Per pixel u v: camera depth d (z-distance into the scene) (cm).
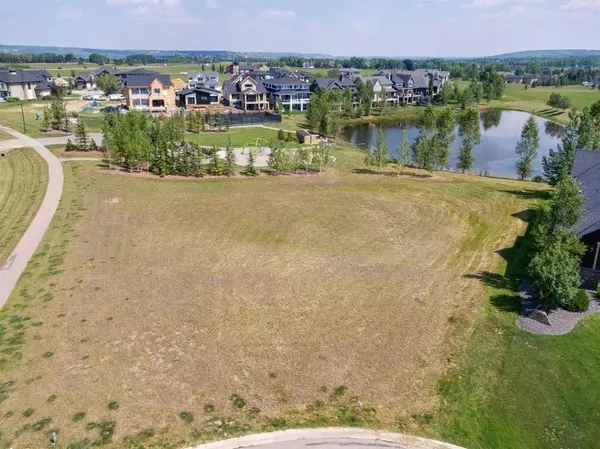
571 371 1823
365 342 1992
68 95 11231
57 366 1786
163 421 1546
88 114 8300
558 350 1942
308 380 1758
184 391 1681
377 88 11462
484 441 1518
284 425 1550
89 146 5447
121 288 2369
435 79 13550
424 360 1888
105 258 2695
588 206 2648
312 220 3388
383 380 1770
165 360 1841
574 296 2192
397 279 2550
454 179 4738
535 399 1688
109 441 1460
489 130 8894
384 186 4334
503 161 6353
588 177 3033
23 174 4394
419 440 1512
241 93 9781
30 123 7044
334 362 1862
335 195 4003
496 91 12900
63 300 2242
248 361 1853
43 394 1644
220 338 1991
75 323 2059
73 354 1858
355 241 3059
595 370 1830
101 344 1923
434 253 2911
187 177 4481
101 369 1777
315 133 7781
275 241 3027
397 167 5262
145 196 3822
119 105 9662
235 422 1555
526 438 1534
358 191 4150
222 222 3309
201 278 2505
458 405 1658
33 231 3055
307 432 1526
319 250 2911
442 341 2008
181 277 2506
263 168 4997
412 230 3275
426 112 5275
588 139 3956
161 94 9394
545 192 4175
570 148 4056
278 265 2689
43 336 1966
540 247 2423
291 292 2384
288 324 2106
